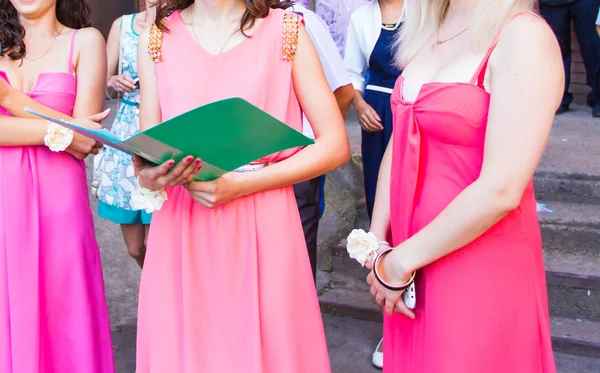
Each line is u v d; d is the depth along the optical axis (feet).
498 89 6.11
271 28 7.34
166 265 7.41
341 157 7.51
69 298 9.53
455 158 6.51
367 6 12.51
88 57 9.71
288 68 7.38
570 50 21.71
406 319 7.15
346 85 10.64
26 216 9.21
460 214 6.20
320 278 14.87
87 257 9.68
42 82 9.45
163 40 7.49
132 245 12.94
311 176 7.41
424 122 6.56
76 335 9.55
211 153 6.46
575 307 12.87
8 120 8.93
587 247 13.73
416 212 6.82
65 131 8.97
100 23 23.67
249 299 7.27
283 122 6.82
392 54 12.07
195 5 7.54
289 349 7.27
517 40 6.05
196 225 7.35
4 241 9.12
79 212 9.57
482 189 6.09
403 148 6.83
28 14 9.34
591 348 12.00
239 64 7.30
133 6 24.22
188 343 7.26
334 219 15.43
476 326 6.43
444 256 6.56
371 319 13.62
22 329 9.17
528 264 6.51
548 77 6.00
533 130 5.97
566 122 20.44
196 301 7.34
